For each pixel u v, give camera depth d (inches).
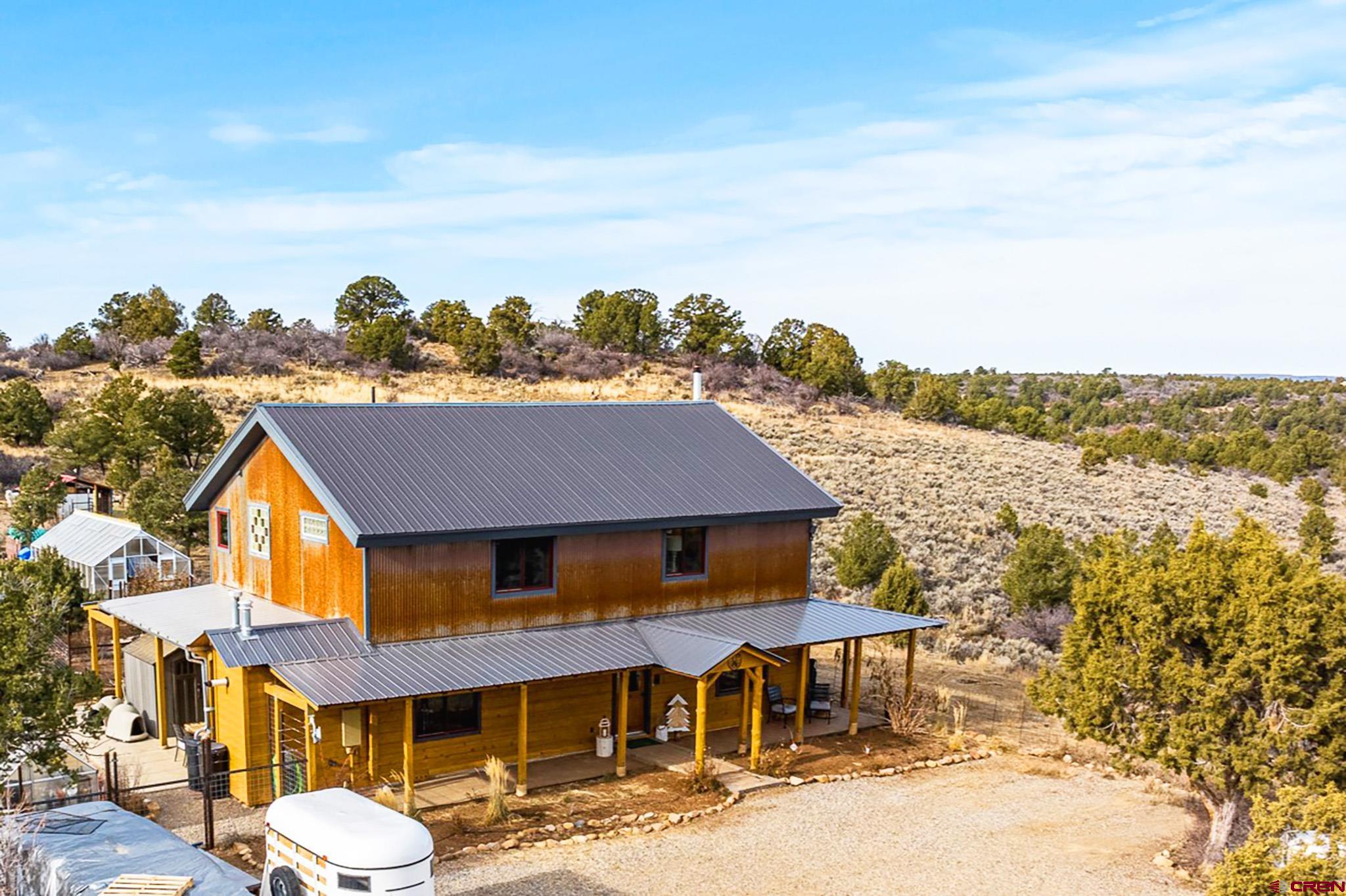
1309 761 555.2
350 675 660.1
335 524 748.0
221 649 673.6
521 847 619.5
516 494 808.9
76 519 1259.2
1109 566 661.9
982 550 1702.8
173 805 676.1
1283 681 562.9
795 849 633.6
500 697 768.3
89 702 866.1
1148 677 604.7
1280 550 626.2
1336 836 443.2
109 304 3302.2
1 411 1937.7
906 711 904.9
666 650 774.5
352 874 417.1
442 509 754.2
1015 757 842.2
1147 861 630.5
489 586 771.4
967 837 664.4
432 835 629.0
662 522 840.3
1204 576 602.9
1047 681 679.7
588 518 800.9
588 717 820.6
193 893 436.1
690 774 762.2
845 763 808.3
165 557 1151.6
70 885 437.4
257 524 860.6
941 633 1266.0
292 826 450.0
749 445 1030.4
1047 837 668.7
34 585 606.9
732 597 912.9
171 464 1392.7
